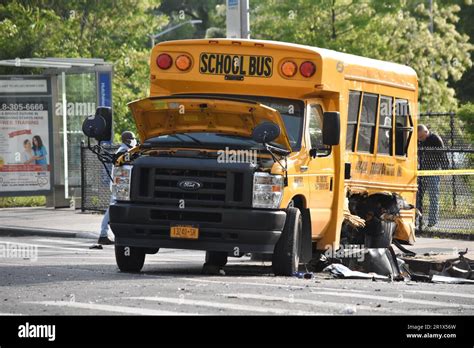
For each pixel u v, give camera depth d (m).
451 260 34.09
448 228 49.84
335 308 22.83
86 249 43.06
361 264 33.31
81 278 29.02
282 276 30.83
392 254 33.56
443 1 137.75
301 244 31.95
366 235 37.06
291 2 96.19
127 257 31.28
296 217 30.75
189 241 29.94
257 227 29.62
